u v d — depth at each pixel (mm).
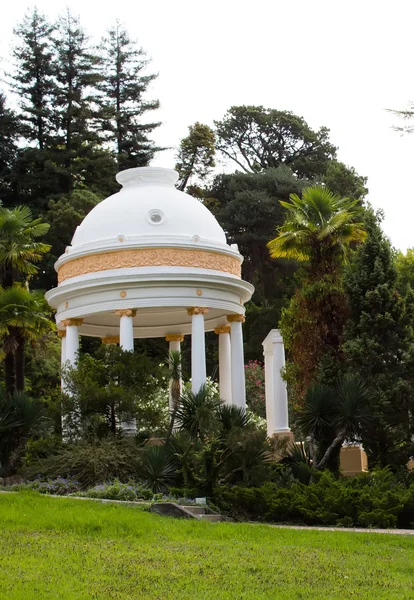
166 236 32188
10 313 34625
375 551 16859
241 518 23156
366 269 31000
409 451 28922
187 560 15281
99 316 34938
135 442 27516
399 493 23359
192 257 32250
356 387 27891
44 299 36812
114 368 28375
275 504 22781
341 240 31688
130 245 31688
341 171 65125
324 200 31734
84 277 32281
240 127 76562
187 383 37156
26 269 38062
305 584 13680
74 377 28438
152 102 69312
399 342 29844
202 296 31984
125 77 69375
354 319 30766
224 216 65812
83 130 63875
